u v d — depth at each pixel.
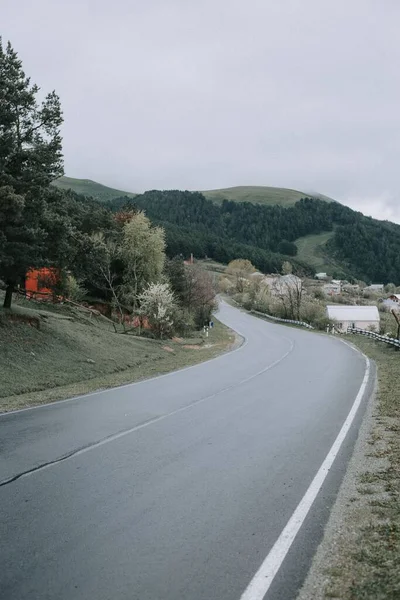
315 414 12.23
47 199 23.89
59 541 4.98
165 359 27.92
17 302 32.88
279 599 4.03
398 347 31.06
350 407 13.26
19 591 4.05
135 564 4.54
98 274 45.81
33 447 8.73
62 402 13.83
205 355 30.41
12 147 21.77
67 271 28.23
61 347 22.97
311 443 9.34
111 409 12.70
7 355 19.12
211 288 64.69
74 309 38.00
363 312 80.94
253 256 175.75
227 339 45.72
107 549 4.82
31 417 11.57
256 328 61.69
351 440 9.64
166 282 50.91
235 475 7.31
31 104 22.56
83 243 26.05
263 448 8.92
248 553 4.81
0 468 7.47
